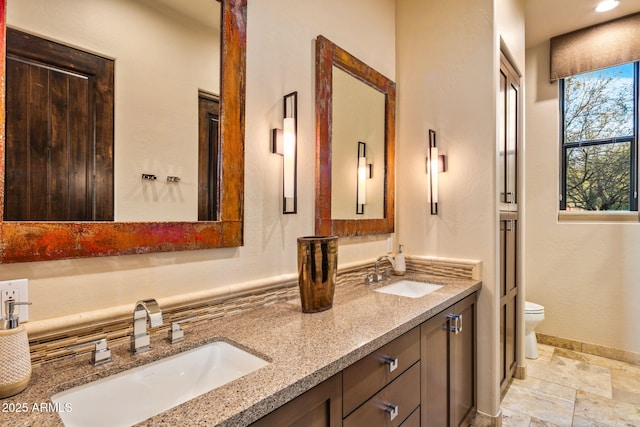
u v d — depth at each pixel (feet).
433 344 5.21
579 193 10.61
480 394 6.82
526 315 9.71
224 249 4.46
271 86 5.07
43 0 3.04
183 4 4.03
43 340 2.98
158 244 3.75
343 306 5.03
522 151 8.87
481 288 6.89
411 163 7.98
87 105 3.28
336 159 6.26
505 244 7.75
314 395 3.00
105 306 3.39
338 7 6.44
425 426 4.99
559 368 9.20
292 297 5.36
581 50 10.15
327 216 5.98
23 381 2.55
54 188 3.07
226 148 4.40
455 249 7.28
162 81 3.83
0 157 2.78
